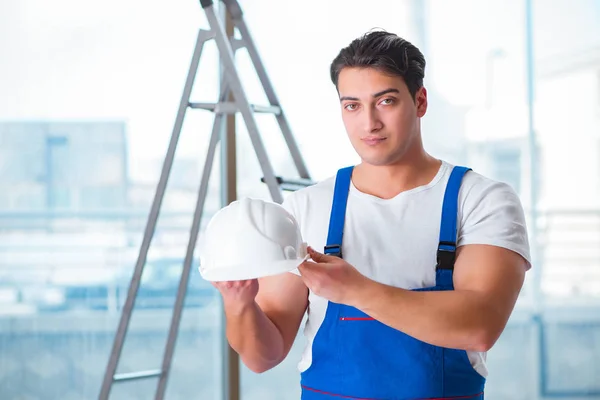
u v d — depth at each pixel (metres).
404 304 1.27
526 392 3.75
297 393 3.45
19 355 3.15
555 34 3.65
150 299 3.25
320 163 3.34
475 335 1.28
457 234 1.45
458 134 3.59
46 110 3.12
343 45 3.36
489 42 3.59
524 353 3.75
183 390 3.30
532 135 3.65
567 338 3.75
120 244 3.21
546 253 3.71
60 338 3.18
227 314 1.38
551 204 3.69
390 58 1.35
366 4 3.39
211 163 2.59
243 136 3.32
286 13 3.31
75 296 3.19
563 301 3.74
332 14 3.35
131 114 3.20
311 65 3.33
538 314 3.74
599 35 3.68
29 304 3.15
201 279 3.32
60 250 3.17
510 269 1.36
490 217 1.42
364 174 1.54
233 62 2.34
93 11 3.15
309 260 1.34
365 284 1.27
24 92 3.10
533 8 3.62
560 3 3.64
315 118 3.33
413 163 1.50
